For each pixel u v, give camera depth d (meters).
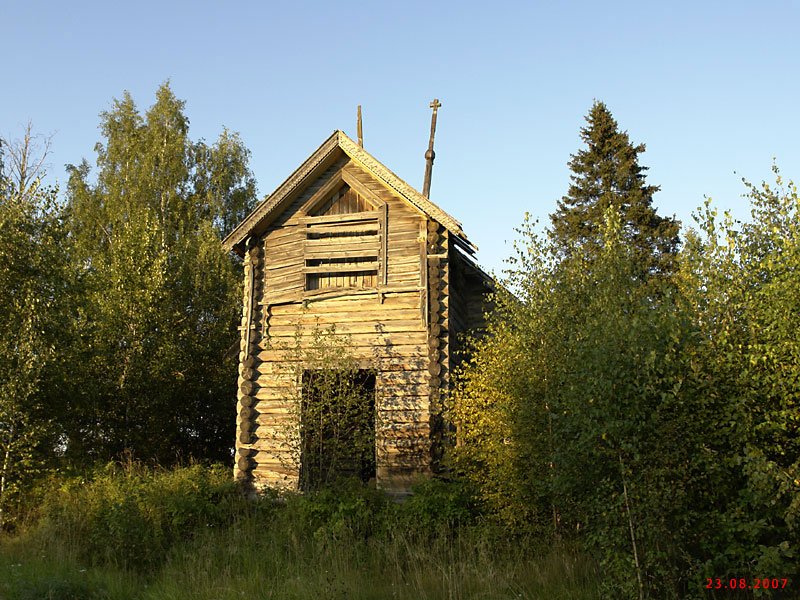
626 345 8.16
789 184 8.76
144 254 23.20
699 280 8.96
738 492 8.20
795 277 8.15
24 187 19.52
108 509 12.88
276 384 15.06
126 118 32.88
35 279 16.36
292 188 15.70
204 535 12.36
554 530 11.20
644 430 8.10
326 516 12.51
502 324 12.34
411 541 11.60
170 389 22.45
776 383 8.16
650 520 7.94
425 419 14.18
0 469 15.09
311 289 15.57
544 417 10.95
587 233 26.30
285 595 9.52
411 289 14.91
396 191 15.21
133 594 10.43
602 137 29.42
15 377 15.17
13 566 11.07
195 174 33.28
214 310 26.97
